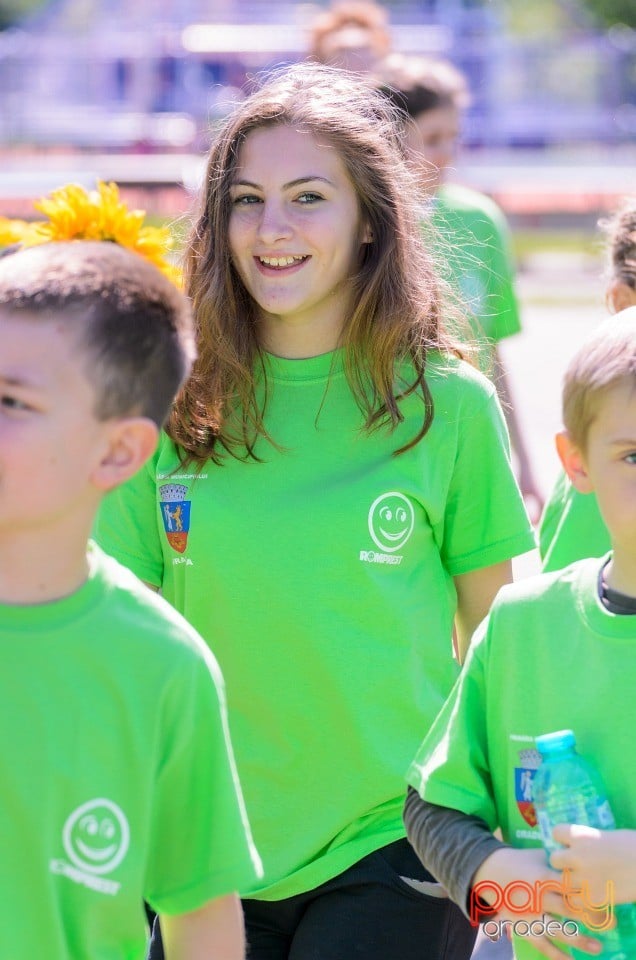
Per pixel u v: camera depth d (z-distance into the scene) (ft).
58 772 15.16
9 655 15.23
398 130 26.50
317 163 22.56
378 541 21.76
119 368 15.30
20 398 14.89
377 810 21.49
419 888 21.17
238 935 16.70
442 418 22.70
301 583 21.49
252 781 21.63
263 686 21.62
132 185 144.87
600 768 17.10
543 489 58.80
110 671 15.49
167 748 15.85
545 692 17.72
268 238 22.17
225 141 23.12
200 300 22.99
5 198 121.49
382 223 22.91
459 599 23.97
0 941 14.90
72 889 15.24
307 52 48.93
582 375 17.31
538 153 197.88
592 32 239.30
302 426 22.44
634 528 16.97
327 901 21.24
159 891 16.49
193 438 22.40
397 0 208.95
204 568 21.90
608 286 27.12
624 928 16.90
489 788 18.61
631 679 17.06
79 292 15.25
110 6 206.90
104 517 23.03
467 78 201.05
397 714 21.58
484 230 38.75
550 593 18.08
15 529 15.15
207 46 196.24
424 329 23.04
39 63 193.47
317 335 22.77
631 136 200.34
